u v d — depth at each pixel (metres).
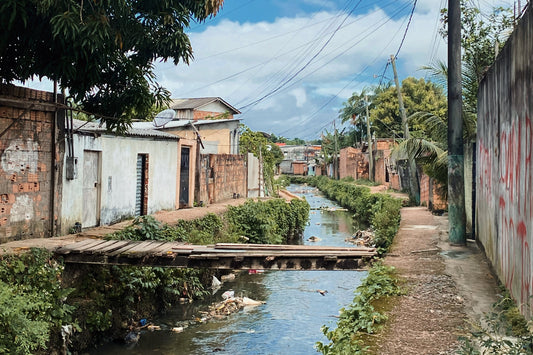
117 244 9.26
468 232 14.43
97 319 8.67
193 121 26.19
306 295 12.85
